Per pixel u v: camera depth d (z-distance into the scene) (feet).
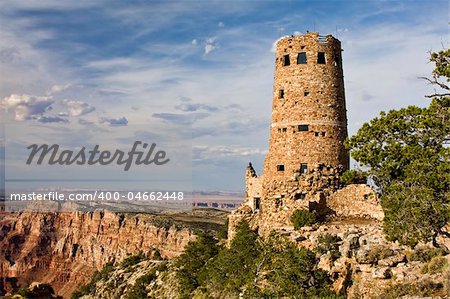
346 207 239.50
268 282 181.57
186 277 286.66
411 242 149.07
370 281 159.63
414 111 187.42
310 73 247.70
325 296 163.63
